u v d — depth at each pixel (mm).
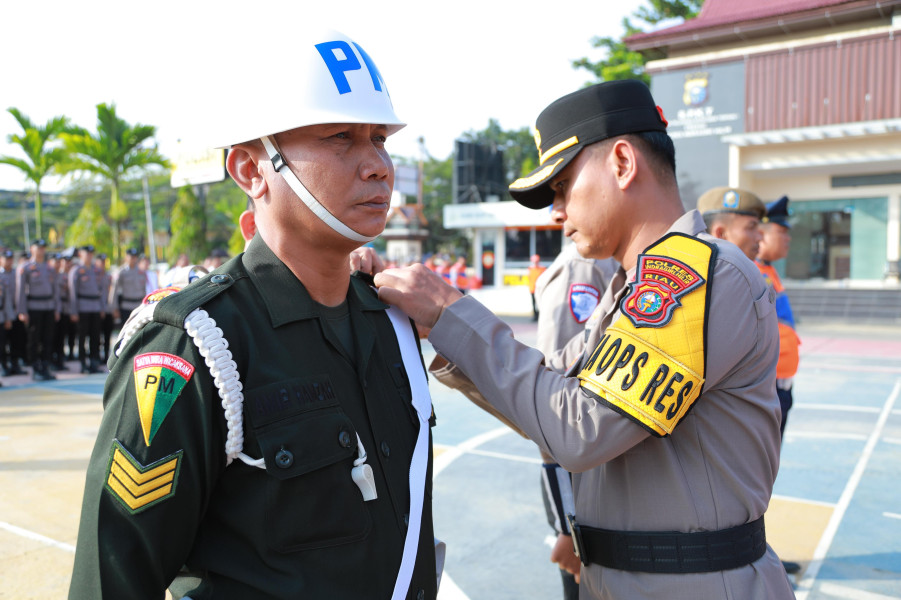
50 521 3846
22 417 6582
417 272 1387
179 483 933
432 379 8539
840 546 3473
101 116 21984
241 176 1128
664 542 1265
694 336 1186
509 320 17656
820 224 17312
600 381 1209
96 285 10180
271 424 980
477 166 26219
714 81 17031
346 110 1024
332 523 997
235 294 1049
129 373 978
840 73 15695
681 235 1338
